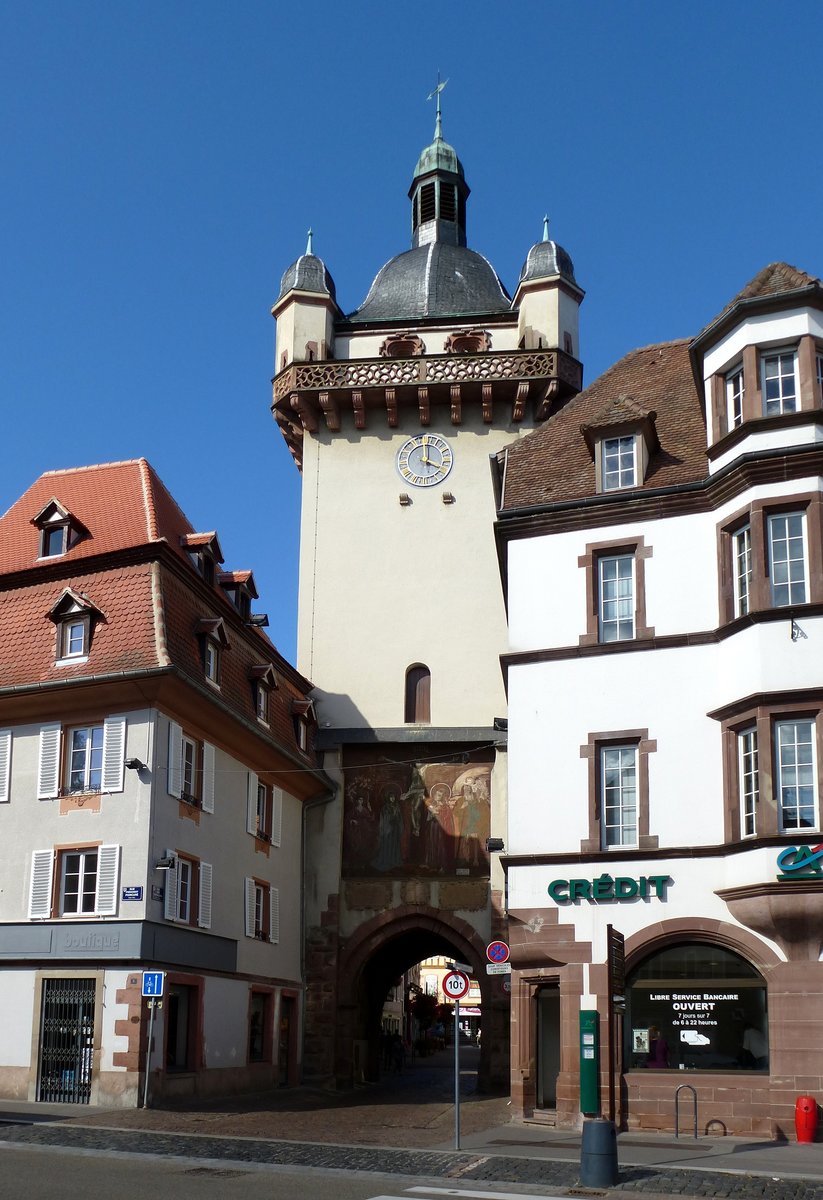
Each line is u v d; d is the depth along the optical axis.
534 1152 20.19
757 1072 23.08
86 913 29.00
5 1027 28.64
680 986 24.11
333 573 43.38
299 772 38.94
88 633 30.75
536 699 26.52
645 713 25.58
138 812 28.89
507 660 26.95
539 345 44.31
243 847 34.75
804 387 24.94
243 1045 33.66
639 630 26.00
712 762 24.81
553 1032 25.44
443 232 51.00
